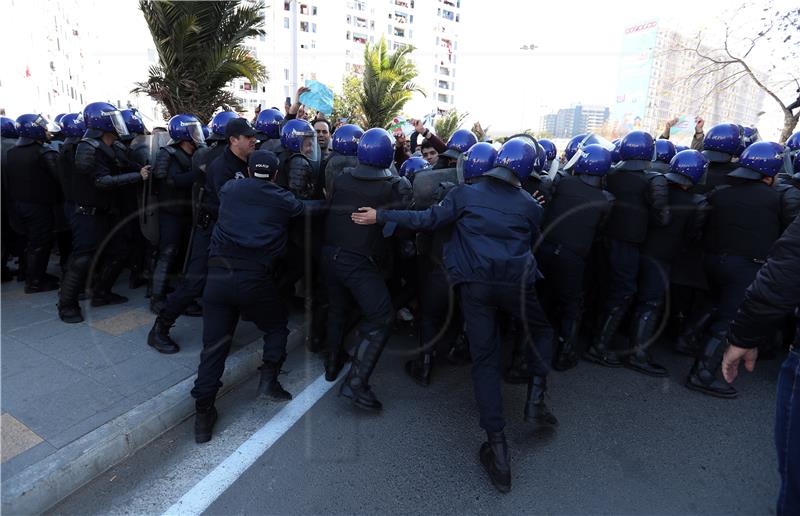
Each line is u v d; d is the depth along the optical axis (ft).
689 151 11.32
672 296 13.64
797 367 5.31
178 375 9.95
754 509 7.44
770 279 5.23
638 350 12.06
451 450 8.68
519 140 8.46
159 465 7.88
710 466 8.45
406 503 7.32
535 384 8.97
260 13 29.12
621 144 11.92
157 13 27.25
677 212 11.37
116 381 9.62
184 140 12.82
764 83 27.96
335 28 125.18
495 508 7.30
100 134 11.89
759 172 10.36
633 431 9.46
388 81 61.77
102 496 7.14
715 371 10.88
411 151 19.40
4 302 13.66
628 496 7.66
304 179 10.56
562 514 7.23
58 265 17.70
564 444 9.01
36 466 7.06
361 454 8.43
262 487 7.48
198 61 28.99
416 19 224.94
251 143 10.48
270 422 9.27
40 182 13.52
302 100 15.96
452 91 240.12
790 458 5.36
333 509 7.11
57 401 8.80
